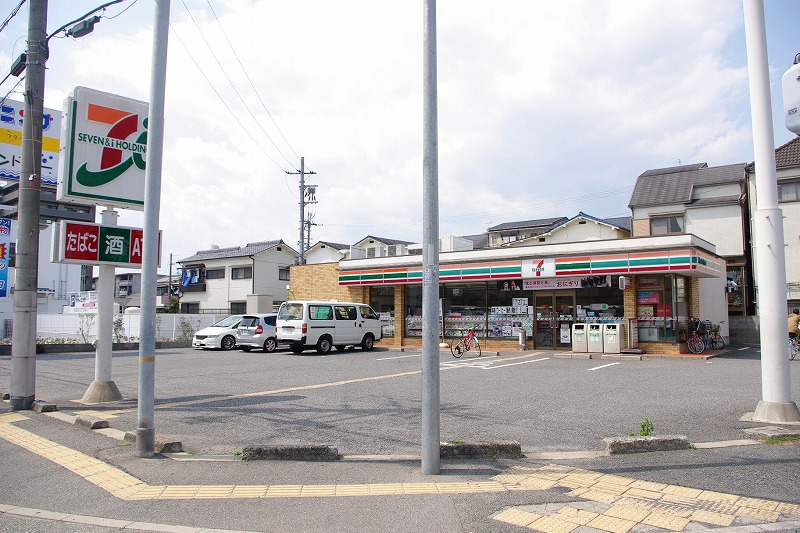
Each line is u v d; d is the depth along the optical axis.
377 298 22.75
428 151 5.28
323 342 18.55
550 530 3.76
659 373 12.38
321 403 8.84
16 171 20.50
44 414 7.90
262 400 9.12
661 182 30.31
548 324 18.91
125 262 9.50
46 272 33.75
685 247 15.94
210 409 8.34
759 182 7.33
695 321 17.41
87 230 9.15
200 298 40.72
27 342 8.34
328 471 5.17
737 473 4.93
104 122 9.72
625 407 8.30
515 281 19.41
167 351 20.62
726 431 6.65
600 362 15.09
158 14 6.19
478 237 40.41
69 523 3.96
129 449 5.90
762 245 7.29
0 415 7.85
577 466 5.31
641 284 17.41
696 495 4.39
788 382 7.15
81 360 16.28
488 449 5.67
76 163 9.40
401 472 5.14
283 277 40.00
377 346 21.47
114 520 4.01
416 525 3.86
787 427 6.72
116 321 22.28
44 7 8.98
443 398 9.22
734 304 26.41
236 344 21.12
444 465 5.39
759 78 7.30
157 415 7.89
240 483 4.81
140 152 10.08
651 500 4.30
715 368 13.25
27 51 8.88
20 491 4.66
